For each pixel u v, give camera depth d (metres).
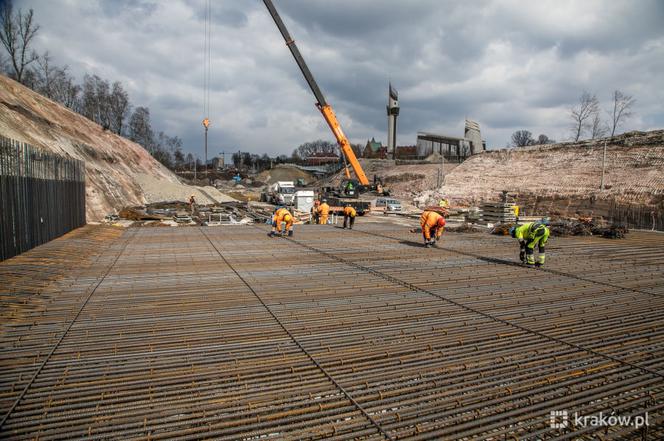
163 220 19.61
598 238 12.46
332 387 3.07
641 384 3.14
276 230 12.77
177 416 2.67
